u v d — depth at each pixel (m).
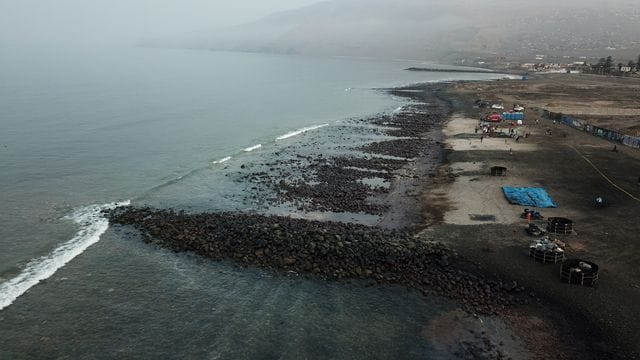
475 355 28.88
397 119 113.62
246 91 180.00
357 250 40.34
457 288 35.66
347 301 34.75
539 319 31.89
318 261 39.62
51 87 167.50
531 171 63.88
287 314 33.44
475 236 43.41
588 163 66.69
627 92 156.25
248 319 33.00
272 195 58.44
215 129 103.69
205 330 31.94
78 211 52.66
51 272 39.09
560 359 28.23
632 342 29.14
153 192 59.97
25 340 30.77
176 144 87.81
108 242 44.66
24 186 60.72
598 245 40.94
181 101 144.75
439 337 30.62
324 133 98.94
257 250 41.53
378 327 31.84
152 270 39.56
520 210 49.81
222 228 46.03
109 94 154.12
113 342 30.73
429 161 73.12
